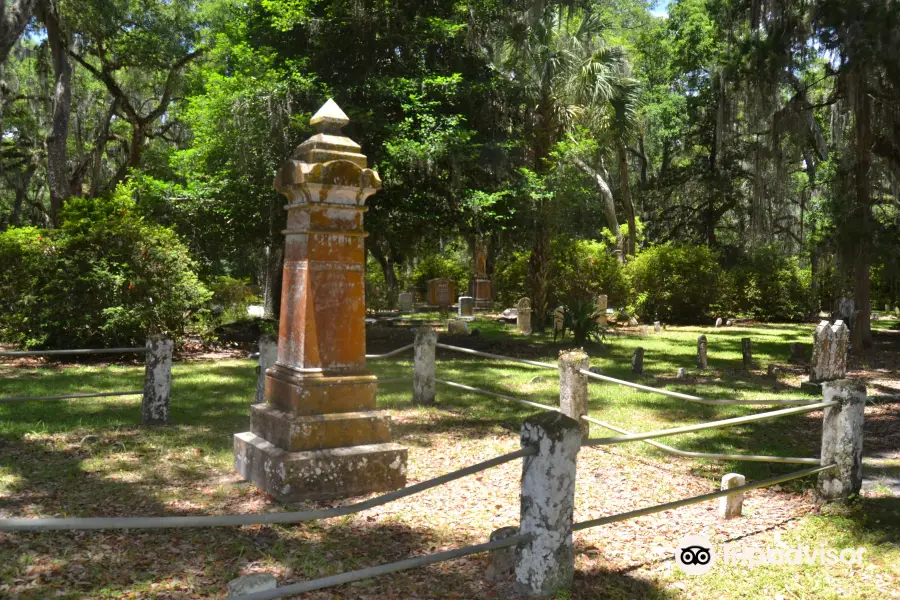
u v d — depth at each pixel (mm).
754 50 17047
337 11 17141
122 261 14625
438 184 17891
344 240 6086
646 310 28609
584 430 7770
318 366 5910
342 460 5793
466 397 10758
